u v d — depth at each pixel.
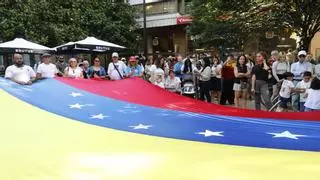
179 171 3.85
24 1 25.23
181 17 44.25
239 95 14.88
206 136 5.17
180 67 16.89
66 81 8.54
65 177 3.86
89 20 35.78
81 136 5.19
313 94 10.13
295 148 4.55
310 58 14.85
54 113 6.34
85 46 19.05
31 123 5.71
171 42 48.53
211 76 17.47
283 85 12.31
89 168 4.02
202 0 29.11
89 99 7.64
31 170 4.04
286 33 24.98
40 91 7.59
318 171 3.73
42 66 12.27
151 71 16.86
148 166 4.02
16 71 10.19
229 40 29.67
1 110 6.23
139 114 6.71
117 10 39.34
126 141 4.97
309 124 5.99
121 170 3.94
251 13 23.42
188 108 7.47
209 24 29.06
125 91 8.47
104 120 6.12
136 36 40.84
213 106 7.74
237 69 14.86
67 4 31.20
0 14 23.91
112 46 19.84
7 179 3.88
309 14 20.61
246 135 5.22
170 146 4.71
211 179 3.64
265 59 14.52
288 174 3.66
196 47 41.94
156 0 47.25
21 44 16.98
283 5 21.41
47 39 25.75
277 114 6.98
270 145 4.70
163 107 7.46
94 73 14.70
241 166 3.90
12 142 4.90
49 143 4.87
